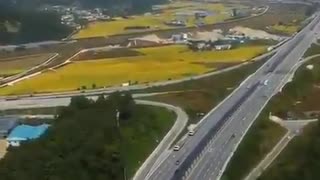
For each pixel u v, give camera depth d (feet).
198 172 469.57
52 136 496.64
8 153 508.12
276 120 645.51
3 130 606.96
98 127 520.01
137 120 597.52
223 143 540.93
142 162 506.89
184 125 616.39
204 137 565.94
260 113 645.51
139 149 528.22
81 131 501.15
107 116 561.84
